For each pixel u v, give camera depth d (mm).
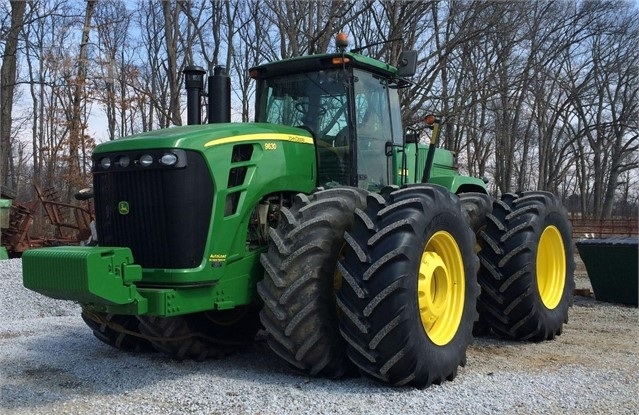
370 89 5391
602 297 8805
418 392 3938
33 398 3893
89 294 3574
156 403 3756
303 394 3869
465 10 12312
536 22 18125
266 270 4129
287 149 4707
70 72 20000
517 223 5594
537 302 5598
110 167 4176
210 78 5242
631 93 33906
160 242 4008
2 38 18938
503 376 4402
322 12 11992
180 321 4711
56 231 16516
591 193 45781
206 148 4090
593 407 3748
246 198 4297
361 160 5141
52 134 21891
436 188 4457
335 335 4152
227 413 3537
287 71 5348
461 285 4590
